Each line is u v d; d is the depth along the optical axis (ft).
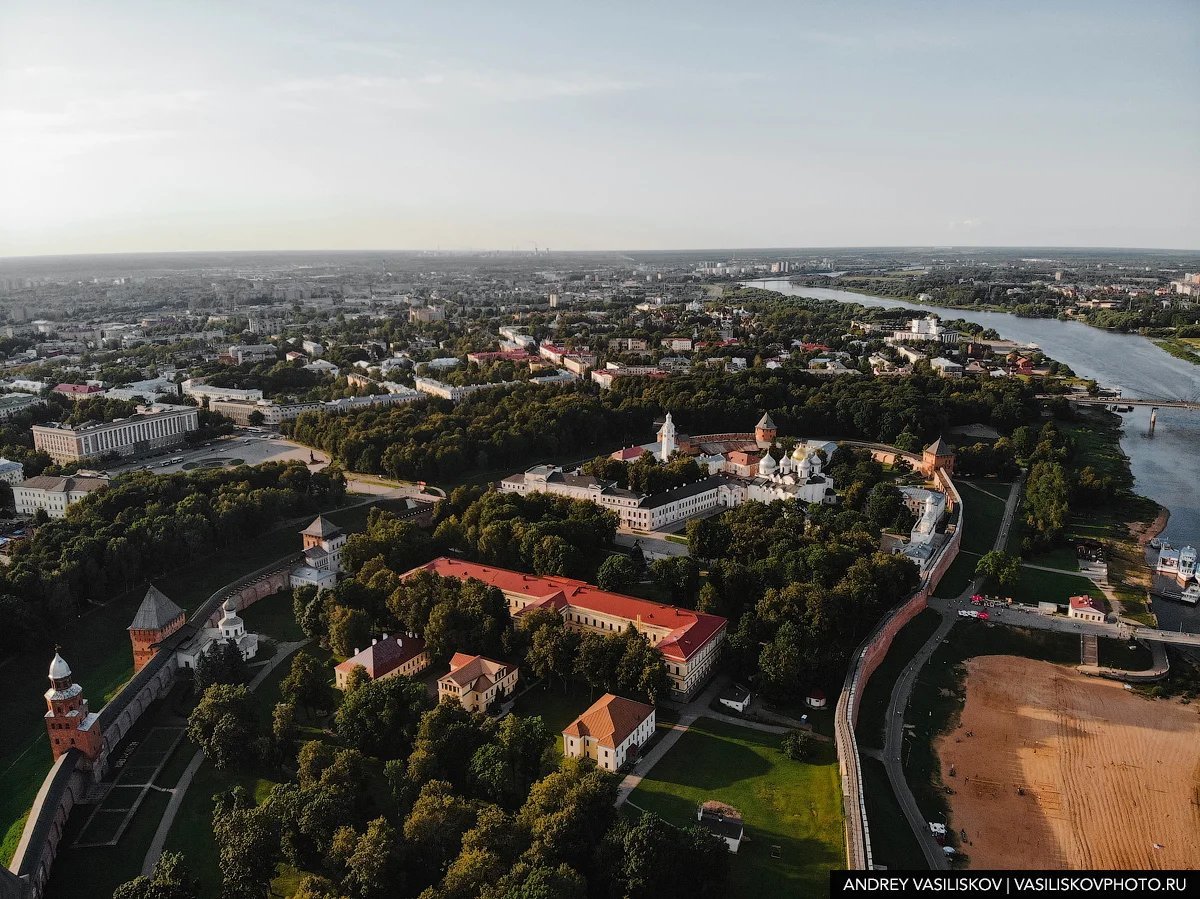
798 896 606.14
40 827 652.89
